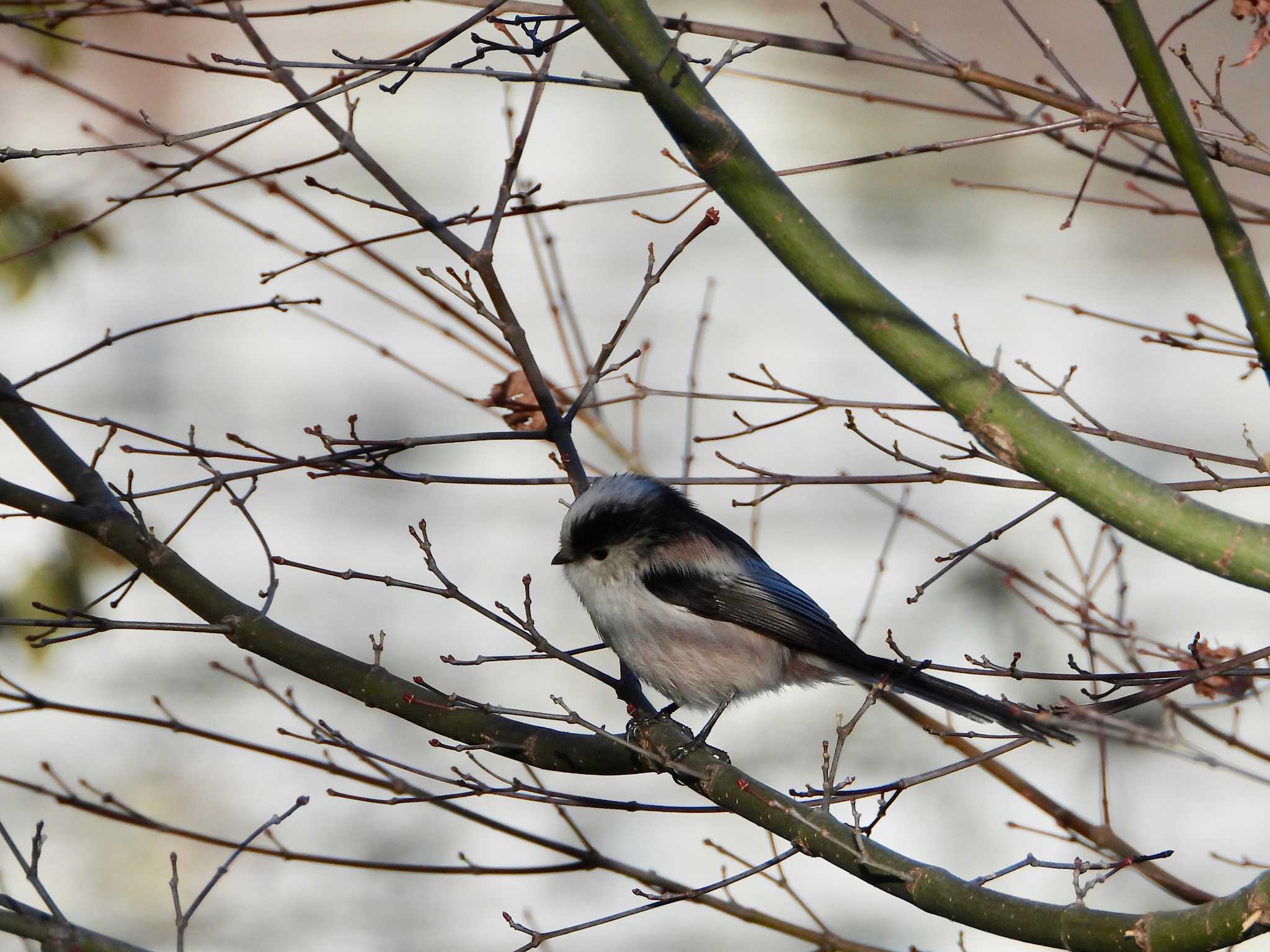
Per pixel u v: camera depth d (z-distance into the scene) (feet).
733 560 30.07
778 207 18.70
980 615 40.88
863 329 18.75
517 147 21.57
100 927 38.14
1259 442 43.01
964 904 19.03
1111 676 19.62
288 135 41.52
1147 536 18.34
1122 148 42.93
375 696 23.81
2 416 24.64
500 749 23.71
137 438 40.27
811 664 29.94
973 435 19.01
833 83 43.57
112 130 40.45
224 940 38.32
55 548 35.24
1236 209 28.22
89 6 19.24
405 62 19.31
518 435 23.41
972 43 43.78
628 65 17.54
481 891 38.91
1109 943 17.42
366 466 23.66
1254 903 16.10
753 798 21.95
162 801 38.91
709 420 41.91
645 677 29.68
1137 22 16.56
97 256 36.35
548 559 41.19
